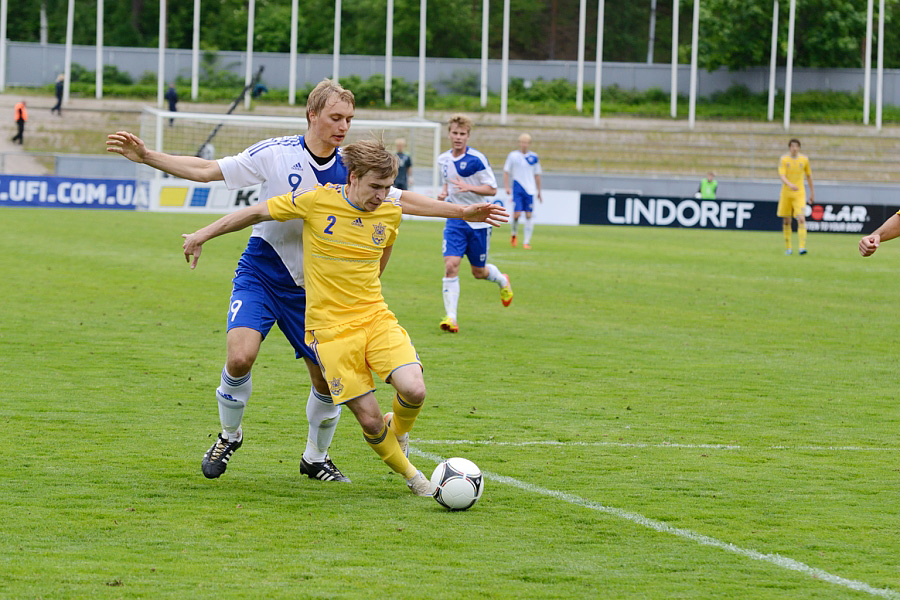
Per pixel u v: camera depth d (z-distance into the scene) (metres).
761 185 88.88
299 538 9.28
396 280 32.88
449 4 126.00
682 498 10.91
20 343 19.77
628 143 98.88
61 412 14.36
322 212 10.62
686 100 116.94
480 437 13.64
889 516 10.36
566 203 72.44
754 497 11.00
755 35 117.31
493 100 110.81
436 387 17.00
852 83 117.38
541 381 17.72
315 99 11.07
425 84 115.81
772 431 14.35
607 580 8.34
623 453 12.91
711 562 8.85
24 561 8.44
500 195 72.38
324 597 7.81
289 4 131.25
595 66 118.25
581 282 34.09
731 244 55.16
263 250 11.29
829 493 11.20
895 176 97.19
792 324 25.64
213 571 8.33
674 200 71.88
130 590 7.85
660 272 38.25
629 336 23.08
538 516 10.16
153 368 17.83
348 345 10.67
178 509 10.07
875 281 36.78
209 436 13.28
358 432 14.00
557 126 100.94
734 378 18.44
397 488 11.23
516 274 36.25
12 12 130.50
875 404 16.41
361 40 125.75
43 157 86.62
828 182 91.44
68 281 29.64
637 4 135.38
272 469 11.86
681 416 15.21
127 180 69.62
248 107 104.44
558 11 135.12
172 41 127.31
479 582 8.23
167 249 40.31
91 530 9.32
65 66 106.94
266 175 11.23
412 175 78.81
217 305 25.86
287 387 16.80
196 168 11.03
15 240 41.91
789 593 8.13
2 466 11.47
